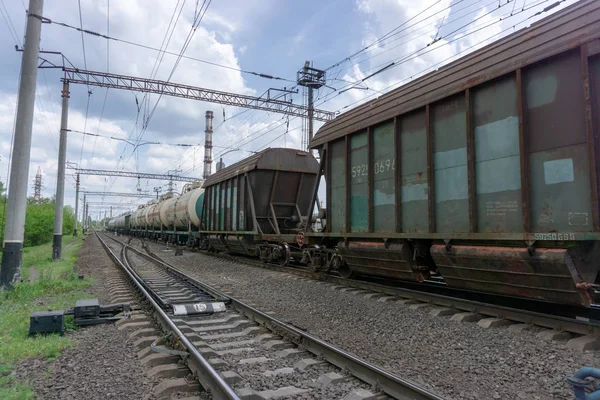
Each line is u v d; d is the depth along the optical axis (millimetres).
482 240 6957
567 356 5125
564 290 5762
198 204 25578
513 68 6344
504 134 6605
